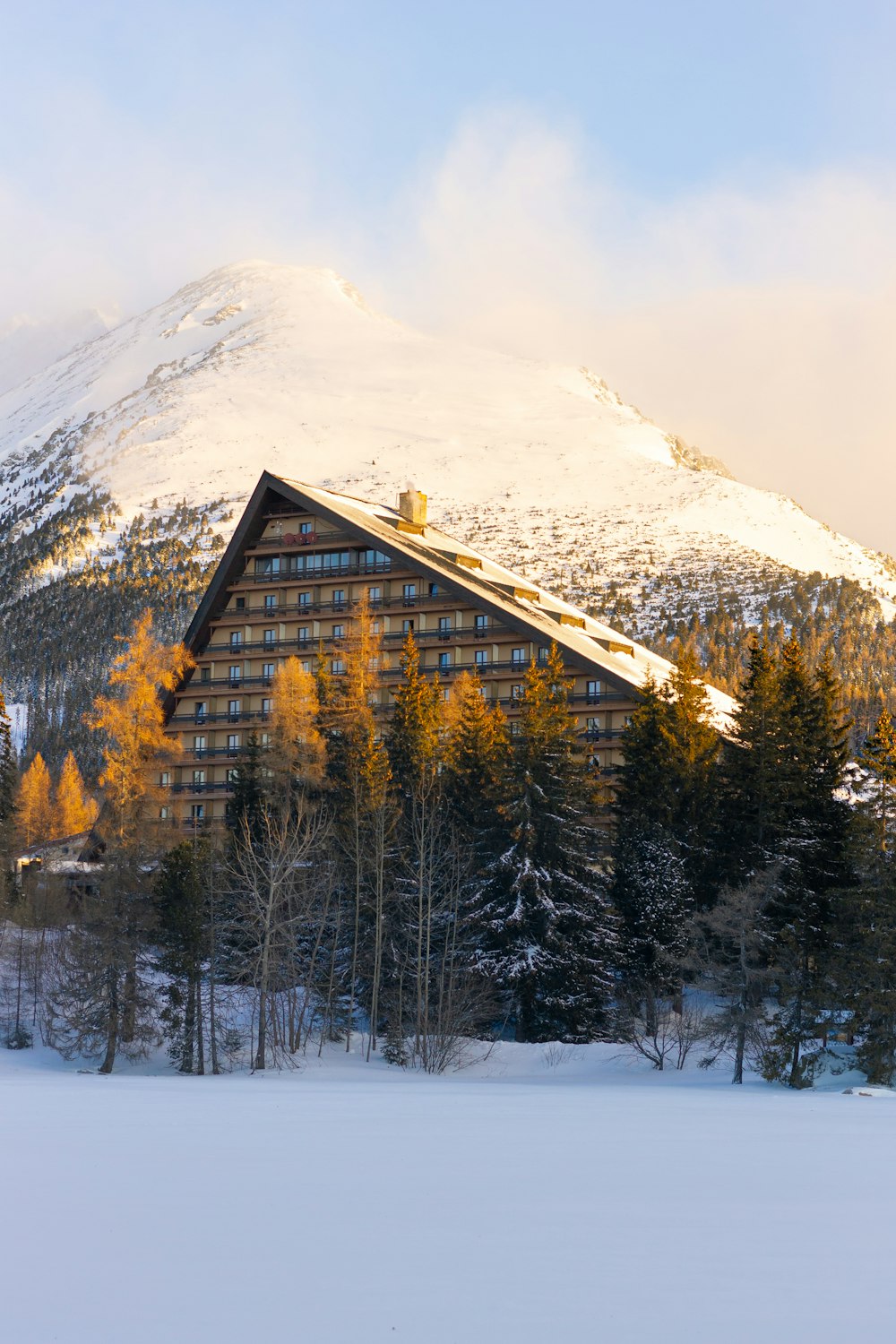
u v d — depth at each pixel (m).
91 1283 16.48
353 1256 17.98
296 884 96.12
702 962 86.31
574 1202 22.72
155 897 88.38
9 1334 14.23
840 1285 16.44
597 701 127.62
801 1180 25.91
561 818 96.00
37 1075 77.56
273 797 105.81
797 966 82.88
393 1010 92.81
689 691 108.75
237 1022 97.25
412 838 100.31
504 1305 15.41
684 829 105.06
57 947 99.88
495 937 95.19
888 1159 30.09
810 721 102.38
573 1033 93.69
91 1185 24.47
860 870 83.69
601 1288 16.20
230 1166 27.33
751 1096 65.75
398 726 111.12
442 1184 24.81
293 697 109.94
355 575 140.88
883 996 78.31
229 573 144.62
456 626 135.88
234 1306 15.34
